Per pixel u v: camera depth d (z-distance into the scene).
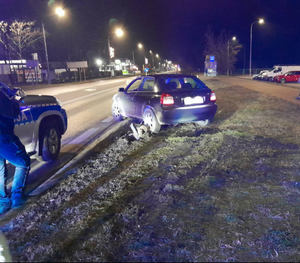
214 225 3.02
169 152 5.60
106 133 7.89
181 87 7.53
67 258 2.57
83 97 19.06
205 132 7.29
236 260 2.48
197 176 4.34
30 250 2.71
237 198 3.60
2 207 3.64
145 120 7.61
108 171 4.75
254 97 15.43
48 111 5.27
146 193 3.82
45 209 3.52
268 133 6.91
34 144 4.89
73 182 4.34
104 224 3.09
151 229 2.96
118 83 37.50
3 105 3.57
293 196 3.61
